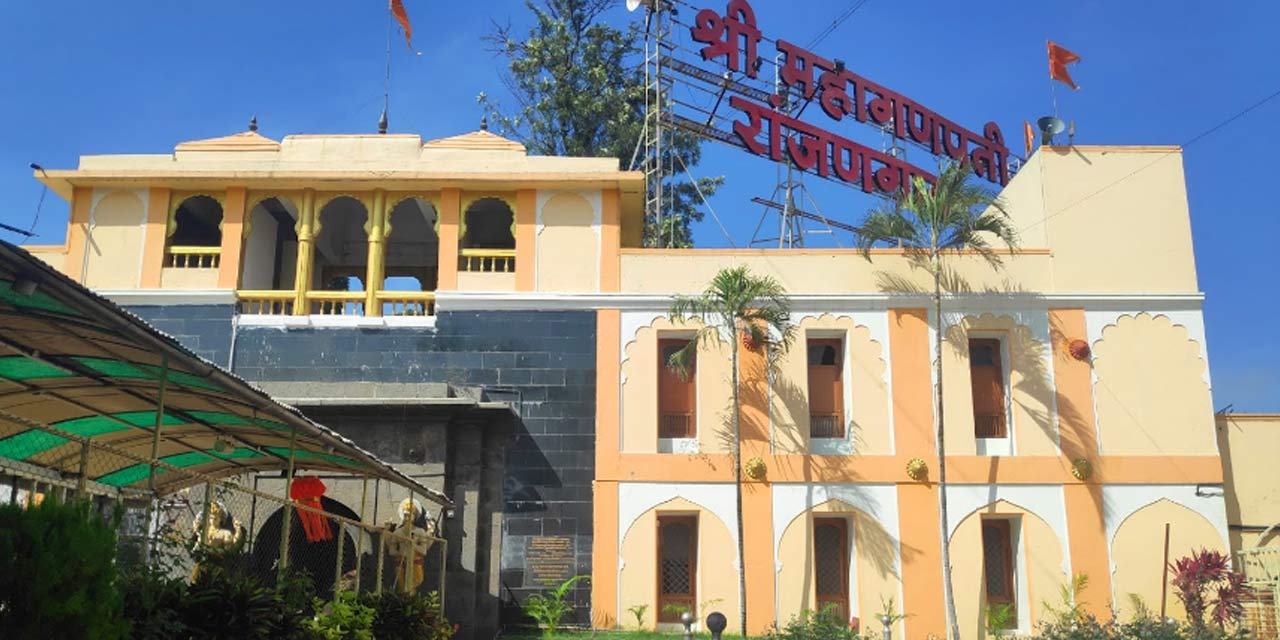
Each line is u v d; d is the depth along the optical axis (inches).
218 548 410.0
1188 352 829.2
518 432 794.2
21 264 279.9
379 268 832.3
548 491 781.9
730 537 779.4
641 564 770.8
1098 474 801.6
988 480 797.2
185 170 824.3
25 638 249.9
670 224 1261.1
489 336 814.5
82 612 260.2
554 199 846.5
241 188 836.0
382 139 855.7
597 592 762.8
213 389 387.2
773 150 1189.1
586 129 1318.9
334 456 496.4
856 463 797.2
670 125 1115.3
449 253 831.7
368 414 749.9
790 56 1230.3
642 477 786.8
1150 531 792.9
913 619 768.3
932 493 792.9
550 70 1333.7
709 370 810.8
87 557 264.4
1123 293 837.8
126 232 828.6
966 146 1418.6
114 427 454.3
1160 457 806.5
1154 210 857.5
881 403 811.4
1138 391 820.0
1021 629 780.6
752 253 838.5
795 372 813.2
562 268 832.3
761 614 763.4
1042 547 787.4
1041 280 840.9
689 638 542.0
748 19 1202.0
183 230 952.3
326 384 767.7
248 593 364.5
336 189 840.9
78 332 339.6
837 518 802.2
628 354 813.2
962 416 810.8
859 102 1294.3
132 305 813.9
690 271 833.5
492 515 768.3
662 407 817.5
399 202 926.4
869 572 776.9
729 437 796.0
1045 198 858.8
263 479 735.1
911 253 842.2
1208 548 789.2
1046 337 829.8
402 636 528.7
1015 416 812.6
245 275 853.2
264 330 813.2
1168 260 845.8
